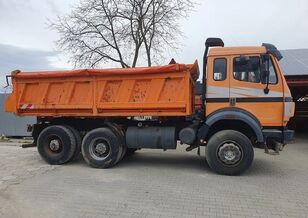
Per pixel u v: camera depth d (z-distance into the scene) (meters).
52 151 8.98
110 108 8.47
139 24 21.61
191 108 8.09
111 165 8.48
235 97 7.82
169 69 7.88
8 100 9.32
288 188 6.75
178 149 11.49
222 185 6.90
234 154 7.65
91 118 9.02
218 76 7.91
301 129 18.17
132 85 8.30
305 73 13.54
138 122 8.77
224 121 8.01
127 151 9.91
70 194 6.25
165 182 7.12
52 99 8.95
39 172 7.98
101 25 21.98
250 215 5.29
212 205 5.71
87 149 8.55
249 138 8.05
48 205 5.67
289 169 8.58
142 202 5.83
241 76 7.80
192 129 8.11
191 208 5.57
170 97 8.03
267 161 9.70
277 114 7.67
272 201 5.94
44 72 8.88
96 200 5.93
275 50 7.79
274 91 7.68
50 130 8.93
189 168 8.50
